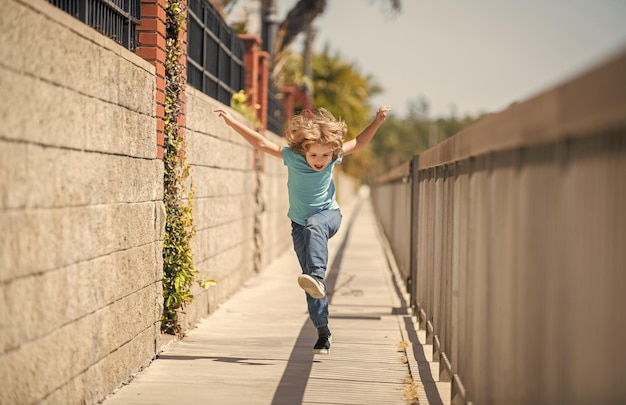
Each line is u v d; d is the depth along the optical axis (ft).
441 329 19.26
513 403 11.30
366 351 22.07
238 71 42.91
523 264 10.84
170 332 23.31
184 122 24.14
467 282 15.31
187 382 17.94
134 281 18.34
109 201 16.26
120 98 16.98
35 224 12.31
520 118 10.93
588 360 8.34
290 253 56.90
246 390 17.33
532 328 10.33
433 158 22.08
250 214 39.73
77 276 14.34
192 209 25.30
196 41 30.01
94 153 15.20
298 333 24.73
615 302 7.67
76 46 14.05
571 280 8.86
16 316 11.62
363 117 146.41
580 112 8.40
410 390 17.28
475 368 14.25
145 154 19.24
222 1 50.42
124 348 17.61
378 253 58.70
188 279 23.25
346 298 33.86
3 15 11.02
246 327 25.77
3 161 11.08
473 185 14.99
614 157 7.73
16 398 11.66
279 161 54.80
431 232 23.13
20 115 11.65
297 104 103.40
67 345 13.87
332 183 19.70
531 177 10.53
